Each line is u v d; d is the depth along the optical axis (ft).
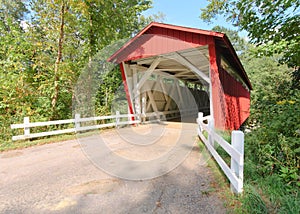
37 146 15.30
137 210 5.88
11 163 10.91
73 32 26.66
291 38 11.51
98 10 28.19
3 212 5.93
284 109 9.48
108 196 6.83
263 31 13.12
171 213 5.66
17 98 19.66
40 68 23.75
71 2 21.70
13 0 33.37
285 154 7.20
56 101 23.02
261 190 6.21
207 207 5.86
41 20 23.66
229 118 22.52
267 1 12.07
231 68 28.09
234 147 6.50
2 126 17.46
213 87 18.04
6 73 21.07
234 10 17.46
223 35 16.42
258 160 8.18
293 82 18.62
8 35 22.56
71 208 6.09
